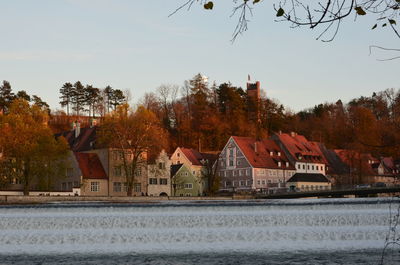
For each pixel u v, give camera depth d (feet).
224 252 171.63
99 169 473.26
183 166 546.67
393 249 172.76
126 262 155.43
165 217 215.10
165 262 154.71
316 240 195.42
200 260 157.07
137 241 198.29
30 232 203.10
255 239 199.52
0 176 371.56
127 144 425.28
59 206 244.22
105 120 426.92
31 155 373.61
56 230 208.13
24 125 378.12
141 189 492.54
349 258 156.46
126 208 237.45
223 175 607.78
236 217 214.69
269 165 602.85
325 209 238.27
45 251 178.29
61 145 394.32
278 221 214.48
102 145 481.05
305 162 645.10
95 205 254.68
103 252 175.01
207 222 214.48
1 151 374.02
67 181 471.21
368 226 209.05
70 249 182.19
